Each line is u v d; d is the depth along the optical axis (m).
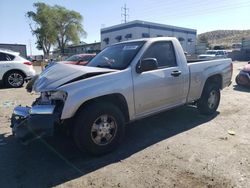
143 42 4.99
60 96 3.90
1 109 7.52
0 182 3.50
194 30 56.62
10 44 36.62
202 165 3.80
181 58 5.45
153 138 4.92
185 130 5.34
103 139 4.20
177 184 3.33
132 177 3.53
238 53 43.78
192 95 5.72
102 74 4.20
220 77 6.57
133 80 4.47
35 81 4.59
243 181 3.36
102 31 53.66
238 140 4.75
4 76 12.03
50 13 66.56
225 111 6.80
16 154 4.34
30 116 3.93
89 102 4.09
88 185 3.38
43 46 68.88
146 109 4.77
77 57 16.50
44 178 3.58
